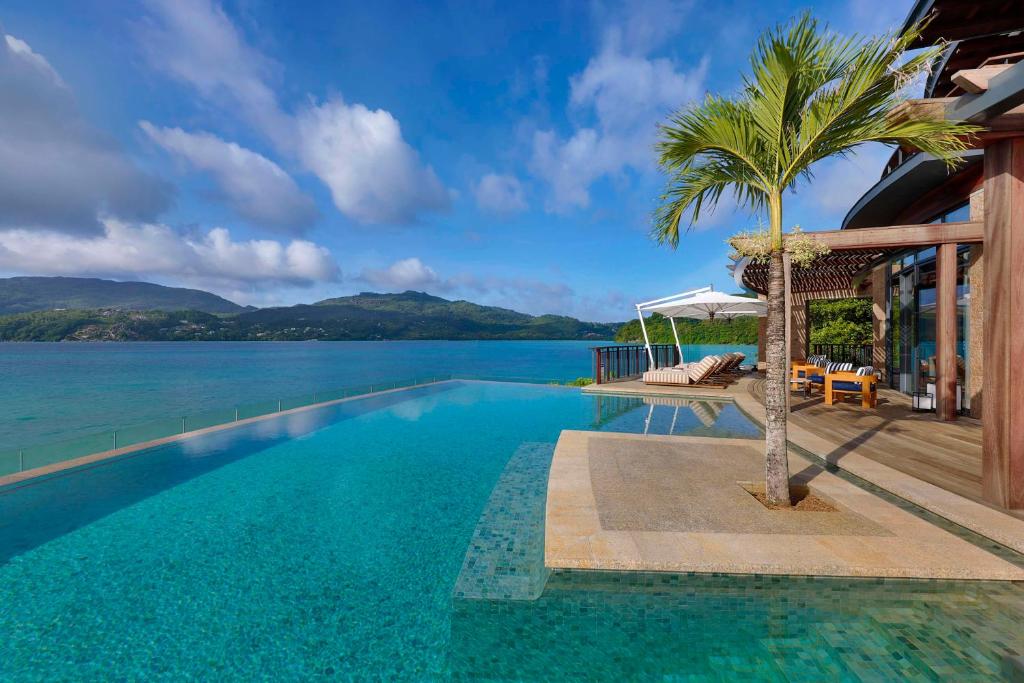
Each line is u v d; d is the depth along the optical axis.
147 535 4.29
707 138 4.23
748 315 17.00
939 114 3.63
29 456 6.20
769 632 2.65
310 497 5.27
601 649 2.58
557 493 4.49
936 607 2.82
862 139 3.86
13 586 3.44
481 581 3.25
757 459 5.74
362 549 3.99
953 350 7.83
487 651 2.66
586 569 3.16
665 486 4.70
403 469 6.31
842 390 9.53
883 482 4.64
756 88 3.99
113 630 2.93
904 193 9.81
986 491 4.07
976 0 3.72
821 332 25.20
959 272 8.46
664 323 38.06
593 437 7.04
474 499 5.13
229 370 42.34
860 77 3.55
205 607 3.17
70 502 5.15
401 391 15.01
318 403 12.23
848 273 12.99
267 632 2.91
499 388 15.85
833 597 2.94
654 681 2.34
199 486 5.68
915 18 3.96
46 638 2.86
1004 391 3.90
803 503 4.20
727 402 11.48
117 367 46.00
